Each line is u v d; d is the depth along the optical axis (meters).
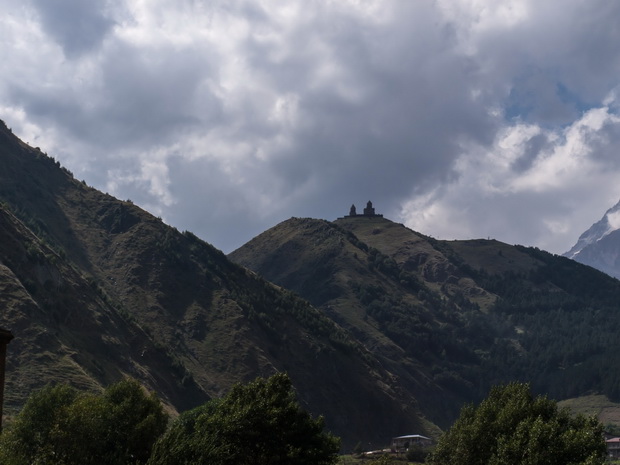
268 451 50.47
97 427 61.41
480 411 64.75
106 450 61.44
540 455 54.16
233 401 53.81
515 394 66.12
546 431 55.22
